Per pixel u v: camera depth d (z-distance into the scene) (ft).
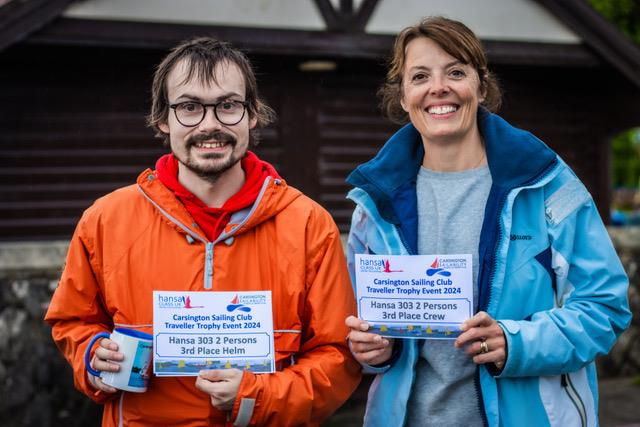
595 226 7.54
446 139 7.75
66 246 17.29
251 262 7.59
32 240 18.57
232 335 7.20
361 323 7.53
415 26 7.77
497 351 7.13
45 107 18.61
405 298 7.48
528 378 7.44
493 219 7.55
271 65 19.95
